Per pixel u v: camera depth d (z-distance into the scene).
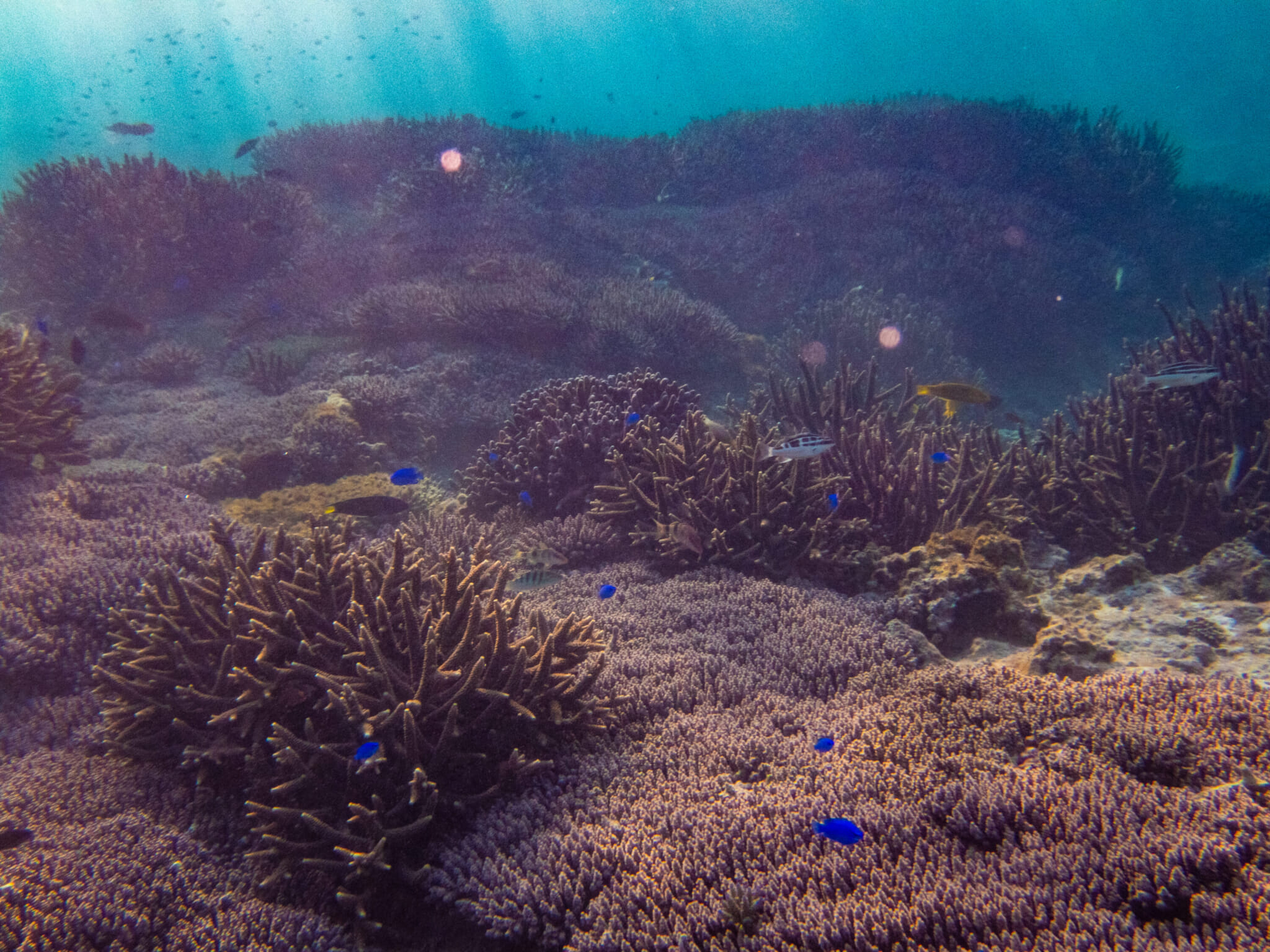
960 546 2.01
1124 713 1.44
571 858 1.38
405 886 1.45
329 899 1.45
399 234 4.62
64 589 1.96
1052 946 1.04
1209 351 2.64
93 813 1.54
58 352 3.88
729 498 2.15
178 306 4.40
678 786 1.48
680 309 4.29
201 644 1.60
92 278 4.19
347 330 4.07
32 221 4.34
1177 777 1.35
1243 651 1.67
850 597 2.02
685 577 2.09
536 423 2.59
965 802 1.32
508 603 1.69
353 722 1.44
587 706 1.59
